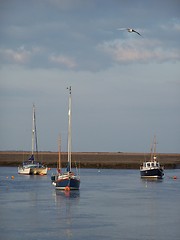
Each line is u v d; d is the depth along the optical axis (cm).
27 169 17462
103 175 18212
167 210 8838
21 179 15238
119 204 9500
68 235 6831
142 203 9675
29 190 11706
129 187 12975
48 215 8194
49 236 6775
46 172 17488
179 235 6919
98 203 9581
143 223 7650
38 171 17425
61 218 7956
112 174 19025
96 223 7600
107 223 7612
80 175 18125
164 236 6856
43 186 12738
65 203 9519
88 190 11975
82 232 7006
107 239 6656
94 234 6900
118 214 8369
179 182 14775
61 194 10944
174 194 11294
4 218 7919
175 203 9712
